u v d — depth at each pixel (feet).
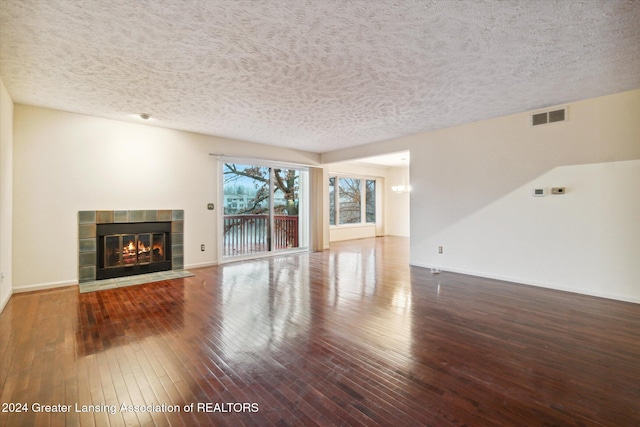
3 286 10.78
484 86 10.83
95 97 11.81
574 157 12.37
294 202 24.89
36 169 12.87
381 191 34.96
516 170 13.94
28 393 5.93
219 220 18.58
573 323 9.34
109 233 14.71
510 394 5.89
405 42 7.93
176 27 7.20
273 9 6.54
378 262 19.26
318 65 9.21
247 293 12.56
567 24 7.11
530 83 10.55
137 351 7.63
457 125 15.90
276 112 13.71
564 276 12.70
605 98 11.67
